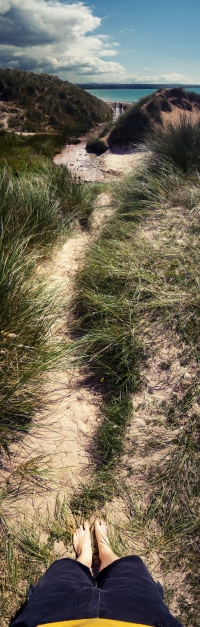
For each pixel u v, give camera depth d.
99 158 13.93
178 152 5.31
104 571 1.61
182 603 1.72
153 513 2.03
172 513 2.01
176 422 2.34
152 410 2.44
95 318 3.14
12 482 2.11
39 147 15.38
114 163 12.55
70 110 26.41
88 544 1.87
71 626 1.03
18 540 1.89
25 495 2.07
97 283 3.39
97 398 2.66
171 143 5.49
